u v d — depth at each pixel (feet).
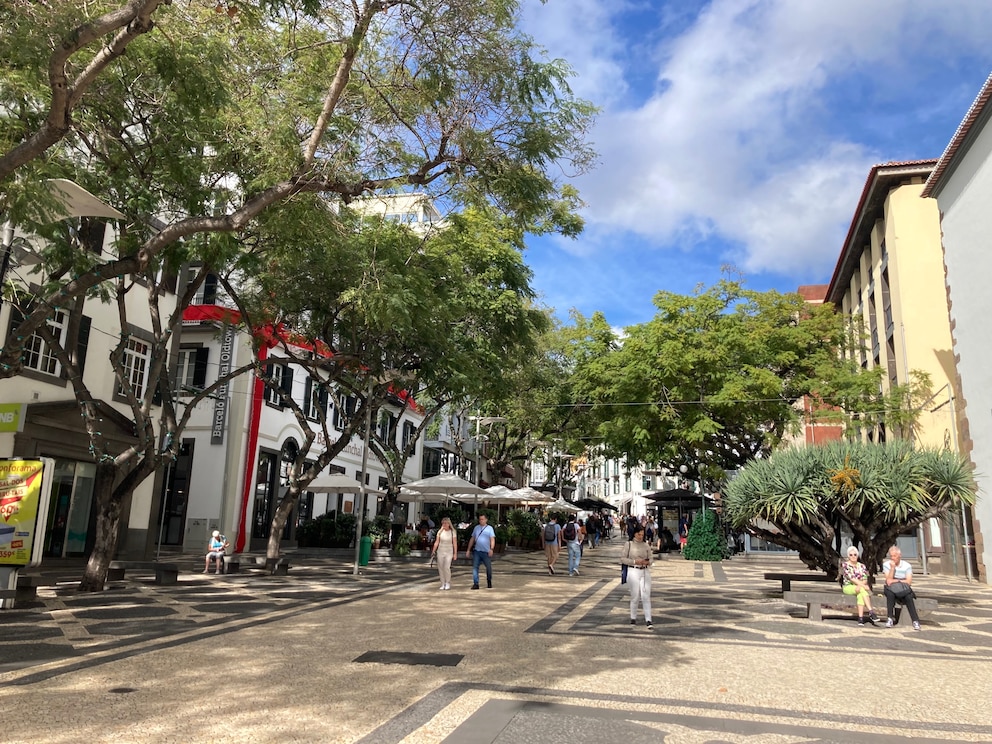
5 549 37.78
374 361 62.18
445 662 25.86
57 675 22.53
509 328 72.13
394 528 123.34
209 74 32.14
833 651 30.48
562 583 59.62
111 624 32.89
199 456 91.66
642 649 29.58
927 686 23.85
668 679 23.91
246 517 91.97
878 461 48.39
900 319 92.53
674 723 18.65
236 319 65.72
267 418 98.27
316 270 55.01
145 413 47.44
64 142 41.50
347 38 28.32
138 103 40.55
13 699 19.56
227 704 19.63
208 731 17.17
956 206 75.05
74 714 18.28
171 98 38.52
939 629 38.42
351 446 123.03
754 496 51.03
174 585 50.65
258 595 45.96
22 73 31.96
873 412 88.69
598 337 104.94
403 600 45.39
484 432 125.18
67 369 45.73
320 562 77.05
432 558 82.48
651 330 94.84
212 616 36.19
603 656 27.76
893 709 20.58
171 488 91.86
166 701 19.79
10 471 38.70
